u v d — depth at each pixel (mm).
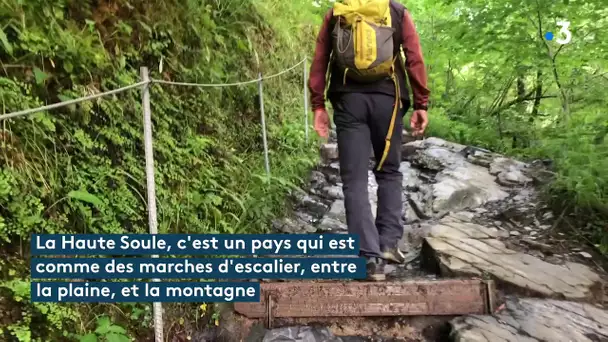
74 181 2252
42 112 2189
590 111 4426
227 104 4164
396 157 2879
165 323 2371
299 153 5051
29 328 1833
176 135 3203
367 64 2584
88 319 2074
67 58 2414
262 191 3748
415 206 4211
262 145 4527
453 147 5469
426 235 3426
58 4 2479
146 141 2152
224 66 4188
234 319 2551
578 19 5012
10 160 2006
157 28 3201
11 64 2182
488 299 2574
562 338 2320
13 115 1627
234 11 4688
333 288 2590
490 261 2959
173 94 3285
